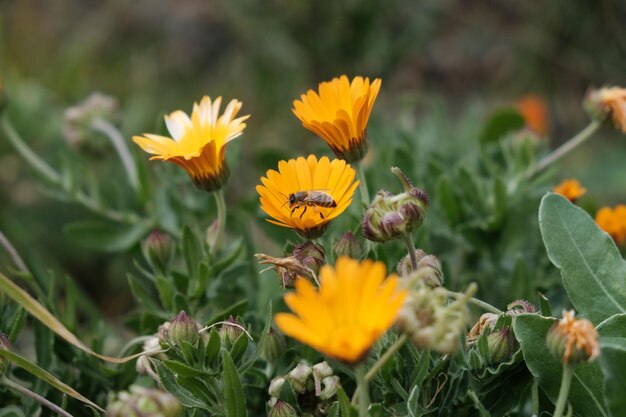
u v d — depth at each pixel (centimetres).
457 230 53
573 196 51
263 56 93
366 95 42
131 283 49
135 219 57
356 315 34
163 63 109
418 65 101
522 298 49
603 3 87
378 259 46
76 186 58
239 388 39
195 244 48
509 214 53
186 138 44
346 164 41
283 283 41
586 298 42
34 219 79
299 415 42
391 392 41
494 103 97
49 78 102
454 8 102
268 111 94
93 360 46
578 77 95
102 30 112
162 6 113
